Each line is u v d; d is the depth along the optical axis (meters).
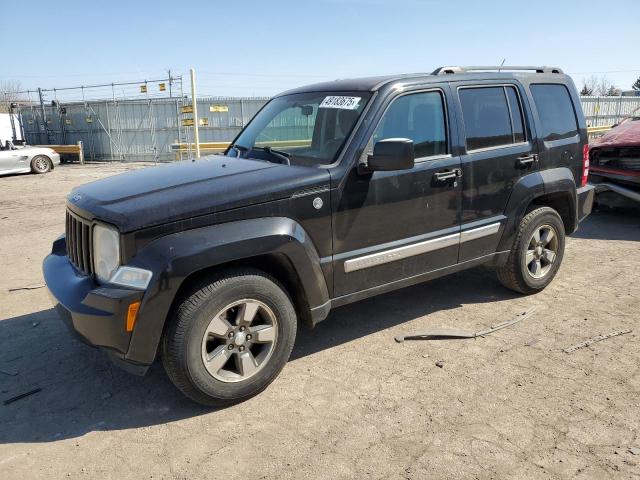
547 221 4.82
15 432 3.08
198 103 24.84
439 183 4.01
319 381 3.54
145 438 2.99
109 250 3.03
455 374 3.57
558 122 4.92
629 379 3.42
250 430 3.03
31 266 6.39
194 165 3.93
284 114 4.29
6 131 29.58
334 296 3.66
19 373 3.77
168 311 2.98
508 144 4.48
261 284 3.24
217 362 3.16
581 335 4.09
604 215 8.48
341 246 3.61
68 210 3.61
